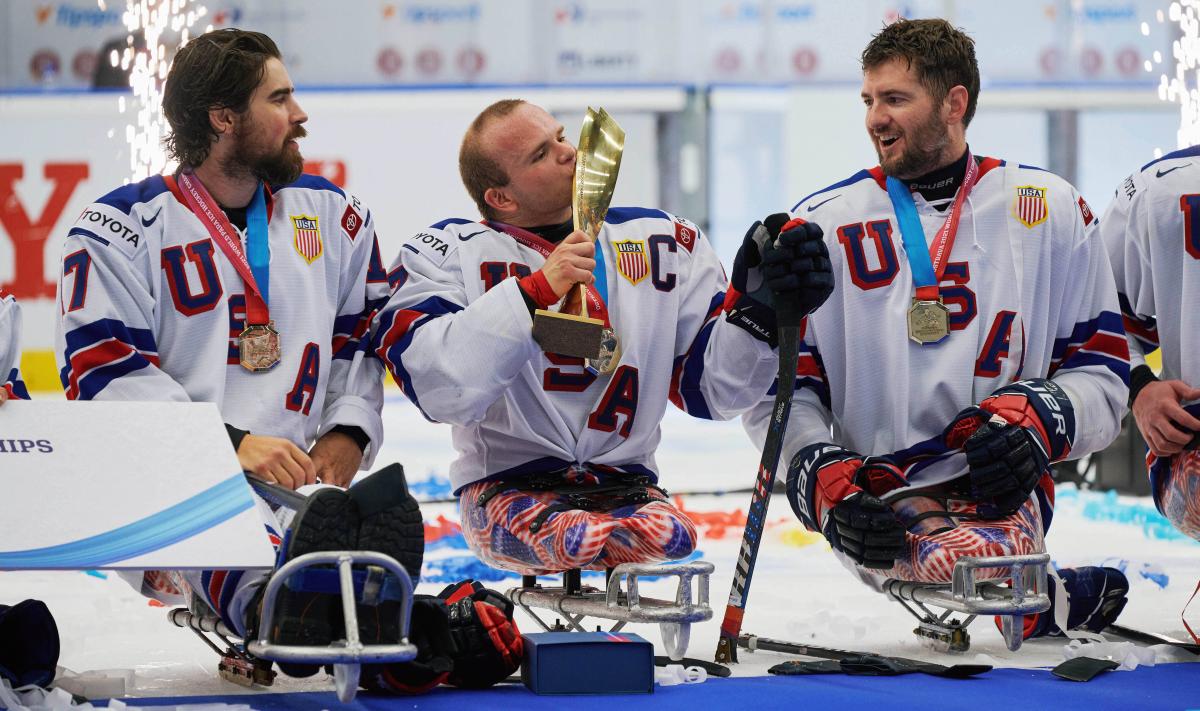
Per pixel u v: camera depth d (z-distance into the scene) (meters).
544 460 7.77
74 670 7.18
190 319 7.16
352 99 33.19
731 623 7.18
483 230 7.98
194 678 6.98
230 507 6.14
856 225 8.28
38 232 31.27
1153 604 9.46
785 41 34.91
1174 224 8.67
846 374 8.27
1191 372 8.67
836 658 7.20
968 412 7.80
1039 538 7.92
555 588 7.66
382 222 33.44
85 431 6.31
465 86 33.75
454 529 13.09
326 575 5.79
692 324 8.02
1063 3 34.59
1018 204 8.23
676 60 34.69
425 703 6.10
